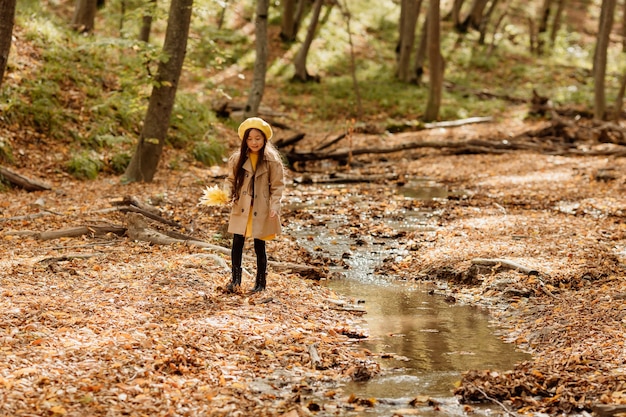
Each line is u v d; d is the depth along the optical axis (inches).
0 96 597.0
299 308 272.5
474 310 289.3
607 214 466.0
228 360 212.8
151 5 547.8
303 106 1047.6
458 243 387.9
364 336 251.6
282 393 192.9
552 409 183.8
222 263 317.7
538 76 1317.7
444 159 767.7
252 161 273.3
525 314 277.1
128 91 687.7
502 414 183.0
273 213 270.8
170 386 188.4
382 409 185.8
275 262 337.4
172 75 544.4
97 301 253.6
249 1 1413.6
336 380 206.4
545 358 223.8
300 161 735.7
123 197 445.4
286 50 1262.3
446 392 198.4
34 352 201.2
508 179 629.3
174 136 697.6
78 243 351.3
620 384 190.7
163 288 275.3
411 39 1198.9
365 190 594.6
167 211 449.4
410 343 244.8
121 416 168.9
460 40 1471.5
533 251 360.2
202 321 241.6
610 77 1320.1
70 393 177.6
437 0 973.2
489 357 229.9
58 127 615.8
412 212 497.4
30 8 810.8
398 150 765.3
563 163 701.3
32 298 251.0
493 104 1111.0
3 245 342.3
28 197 481.7
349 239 418.0
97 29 1031.0
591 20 1883.6
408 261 365.7
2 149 552.7
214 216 443.5
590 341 228.1
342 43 1337.4
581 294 289.7
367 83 1173.1
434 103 1009.5
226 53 602.9
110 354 203.8
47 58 700.7
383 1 1584.6
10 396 171.9
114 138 608.4
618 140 810.8
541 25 1626.5
